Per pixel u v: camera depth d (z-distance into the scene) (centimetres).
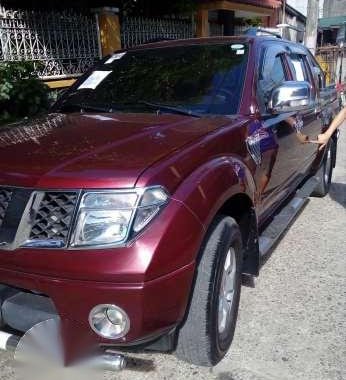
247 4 1366
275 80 390
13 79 594
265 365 280
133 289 209
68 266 211
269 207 385
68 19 771
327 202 594
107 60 422
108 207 215
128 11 963
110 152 243
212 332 254
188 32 1138
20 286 224
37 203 220
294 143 412
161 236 214
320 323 323
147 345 240
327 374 272
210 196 242
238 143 295
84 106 366
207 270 247
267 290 368
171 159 239
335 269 406
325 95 565
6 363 280
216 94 341
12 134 292
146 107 346
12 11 688
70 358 230
